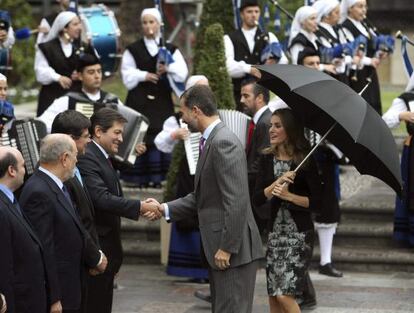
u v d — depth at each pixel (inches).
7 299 668.1
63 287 727.7
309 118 824.9
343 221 1169.4
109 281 825.5
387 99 1701.5
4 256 668.7
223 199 738.8
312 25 1160.8
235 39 1193.4
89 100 994.7
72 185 759.1
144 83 1243.8
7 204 681.6
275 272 834.2
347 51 1176.8
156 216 813.2
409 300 984.3
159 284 1055.0
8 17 1155.3
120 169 967.6
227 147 740.7
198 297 996.6
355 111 759.1
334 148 1023.0
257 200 834.8
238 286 750.5
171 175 1080.8
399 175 761.6
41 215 713.6
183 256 1045.2
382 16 1553.9
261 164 837.2
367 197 1216.8
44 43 1214.3
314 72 791.1
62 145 725.3
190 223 1035.9
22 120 889.5
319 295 999.6
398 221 1098.1
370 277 1072.8
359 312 944.3
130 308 968.3
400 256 1091.3
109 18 1232.2
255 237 760.3
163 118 1245.7
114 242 824.3
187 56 1587.1
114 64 1227.2
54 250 717.3
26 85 1961.1
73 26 1213.1
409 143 1080.8
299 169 821.9
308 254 835.4
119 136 823.1
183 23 1569.9
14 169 688.4
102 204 802.8
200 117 755.4
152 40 1251.8
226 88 1055.0
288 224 831.1
